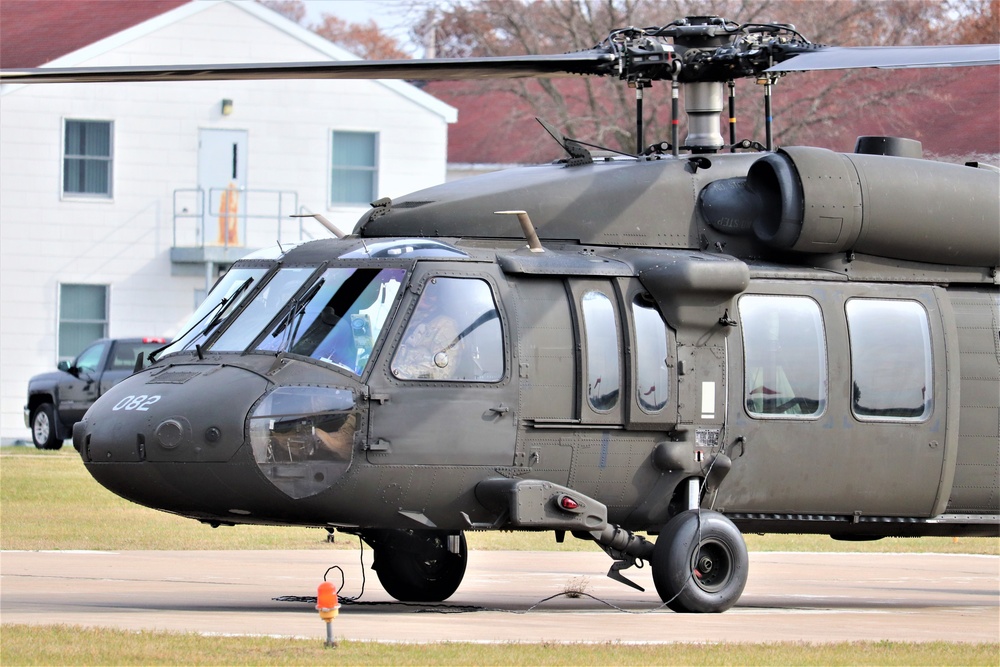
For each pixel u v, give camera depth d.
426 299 27.39
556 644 22.36
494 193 29.89
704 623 26.89
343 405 26.36
